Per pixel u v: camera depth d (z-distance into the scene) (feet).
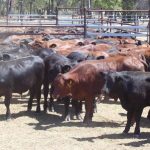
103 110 40.70
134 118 33.50
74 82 34.32
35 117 37.86
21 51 49.26
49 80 38.78
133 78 31.14
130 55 40.29
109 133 32.63
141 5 215.10
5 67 36.19
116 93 31.76
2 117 37.37
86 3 214.28
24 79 36.96
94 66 34.96
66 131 33.17
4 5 250.98
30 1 252.42
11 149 28.71
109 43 60.70
